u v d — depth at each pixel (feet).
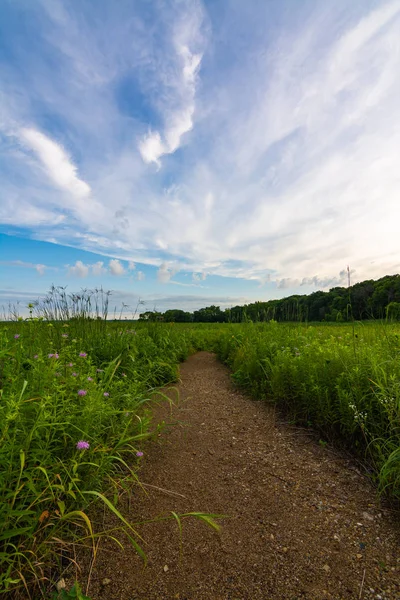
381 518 6.16
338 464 8.22
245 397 14.17
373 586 4.73
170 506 6.63
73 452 6.18
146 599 4.55
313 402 10.32
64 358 9.74
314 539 5.72
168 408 12.62
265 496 7.04
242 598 4.59
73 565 5.00
